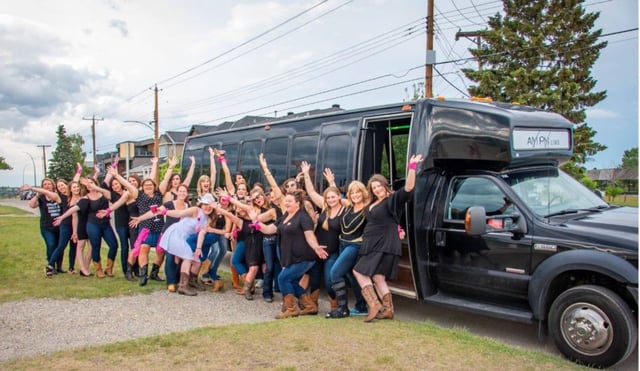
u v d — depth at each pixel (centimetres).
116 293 812
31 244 1368
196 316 691
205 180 934
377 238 625
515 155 616
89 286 855
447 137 670
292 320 649
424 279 674
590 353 507
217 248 863
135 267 938
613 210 627
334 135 868
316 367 462
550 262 548
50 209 937
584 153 2598
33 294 794
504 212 612
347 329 586
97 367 470
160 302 766
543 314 555
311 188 772
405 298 834
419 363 471
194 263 851
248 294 794
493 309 606
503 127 620
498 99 2597
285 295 685
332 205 693
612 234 523
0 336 596
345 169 833
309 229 671
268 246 779
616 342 490
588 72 2622
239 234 806
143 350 516
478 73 2641
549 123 665
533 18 2719
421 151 678
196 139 1404
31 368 469
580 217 585
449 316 727
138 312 705
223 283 875
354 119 830
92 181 915
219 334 565
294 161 964
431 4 1934
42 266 1036
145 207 891
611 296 497
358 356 488
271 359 484
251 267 788
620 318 489
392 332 571
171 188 914
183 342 538
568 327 523
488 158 634
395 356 488
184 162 1451
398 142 920
